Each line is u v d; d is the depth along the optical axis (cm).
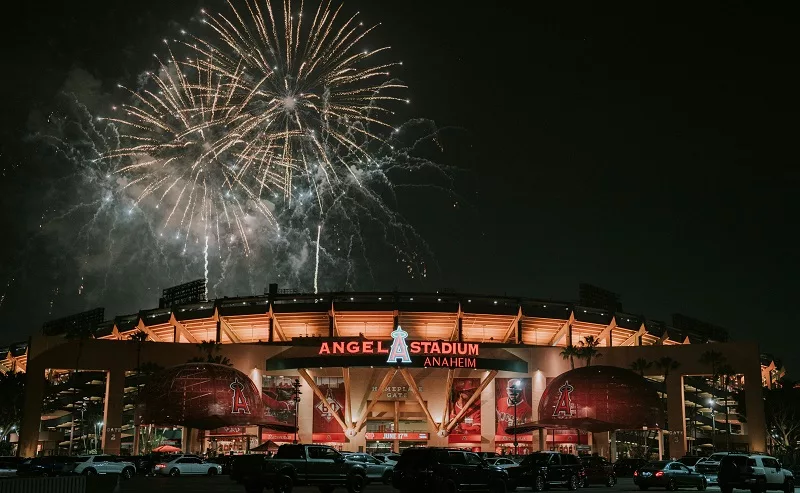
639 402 10519
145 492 3922
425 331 12269
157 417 9512
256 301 11969
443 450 3541
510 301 12138
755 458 4028
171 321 12288
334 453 3925
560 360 11638
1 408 11206
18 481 1853
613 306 13262
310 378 10925
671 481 4662
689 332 14750
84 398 12294
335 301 11712
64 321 13188
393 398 11375
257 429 10750
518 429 9962
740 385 13700
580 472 4662
